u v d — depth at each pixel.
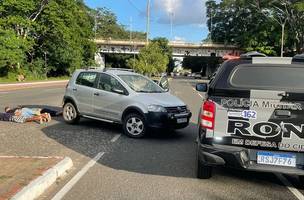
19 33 57.50
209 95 6.59
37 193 6.11
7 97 24.38
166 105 11.17
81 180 7.02
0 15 54.62
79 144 10.05
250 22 88.06
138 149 9.70
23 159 7.80
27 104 19.81
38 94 27.80
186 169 7.95
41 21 61.19
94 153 9.12
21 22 54.69
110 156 8.88
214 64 110.19
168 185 6.88
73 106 13.01
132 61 61.97
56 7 60.81
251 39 80.12
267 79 6.50
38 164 7.40
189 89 41.38
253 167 6.31
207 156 6.51
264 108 6.29
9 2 52.81
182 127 11.53
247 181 7.30
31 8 55.44
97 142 10.39
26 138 10.57
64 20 63.81
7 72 55.50
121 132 11.96
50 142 10.16
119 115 11.55
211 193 6.54
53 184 6.74
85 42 81.00
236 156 6.35
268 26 77.00
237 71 6.59
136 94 11.42
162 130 11.58
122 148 9.76
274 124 6.27
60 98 24.16
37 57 67.44
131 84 11.86
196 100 25.61
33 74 63.94
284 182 7.32
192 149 9.85
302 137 6.21
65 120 13.24
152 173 7.60
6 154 8.70
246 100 6.34
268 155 6.32
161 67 58.38
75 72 13.26
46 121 13.41
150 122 10.99
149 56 57.00
